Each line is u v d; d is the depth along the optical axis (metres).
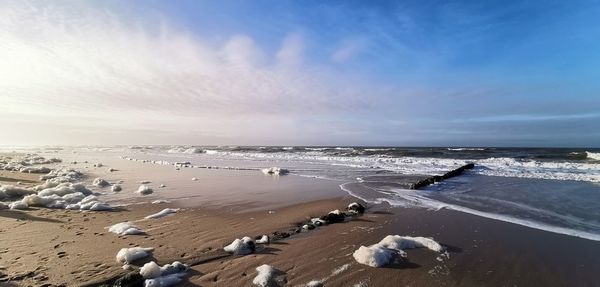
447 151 40.06
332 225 7.12
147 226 6.95
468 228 6.85
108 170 19.91
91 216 7.70
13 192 9.75
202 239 6.02
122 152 53.84
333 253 5.32
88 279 4.19
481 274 4.57
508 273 4.61
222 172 18.98
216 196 10.80
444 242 5.91
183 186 13.14
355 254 5.10
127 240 5.88
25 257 4.94
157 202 9.66
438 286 4.20
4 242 5.64
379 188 12.40
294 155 37.25
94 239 5.87
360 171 18.92
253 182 14.38
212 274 4.47
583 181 14.18
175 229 6.72
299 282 4.27
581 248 5.61
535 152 38.59
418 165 22.64
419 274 4.54
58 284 4.04
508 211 8.46
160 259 4.95
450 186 13.00
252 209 8.80
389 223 7.28
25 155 34.09
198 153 48.88
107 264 4.70
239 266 4.76
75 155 41.19
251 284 4.18
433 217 7.83
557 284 4.28
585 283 4.30
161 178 15.91
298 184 13.66
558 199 10.02
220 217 7.88
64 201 8.82
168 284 4.11
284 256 5.18
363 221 7.46
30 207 8.45
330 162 26.03
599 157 27.12
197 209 8.79
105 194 11.08
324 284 4.22
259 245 5.72
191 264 4.81
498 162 24.53
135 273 4.17
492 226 7.01
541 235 6.35
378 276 4.46
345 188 12.41
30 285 3.99
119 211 8.41
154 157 36.84
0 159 26.05
